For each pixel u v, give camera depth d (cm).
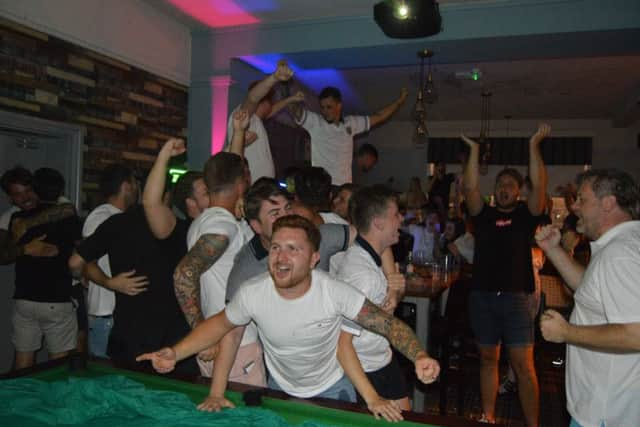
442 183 801
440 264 434
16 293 315
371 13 435
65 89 365
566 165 939
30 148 367
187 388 166
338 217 254
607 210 174
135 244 227
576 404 177
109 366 179
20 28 329
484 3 403
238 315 157
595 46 425
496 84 689
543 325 159
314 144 421
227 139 349
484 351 326
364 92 764
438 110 883
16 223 304
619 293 154
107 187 283
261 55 471
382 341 203
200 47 491
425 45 430
